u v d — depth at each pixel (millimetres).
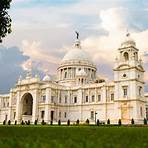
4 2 39312
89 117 137250
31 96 153625
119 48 124562
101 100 135000
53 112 141625
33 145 8031
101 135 16438
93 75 172250
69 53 174875
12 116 155500
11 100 157750
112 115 128375
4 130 24531
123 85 119188
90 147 7941
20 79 152625
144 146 9016
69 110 146125
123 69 120250
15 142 9078
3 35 41125
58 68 175625
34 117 140125
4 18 40656
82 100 142625
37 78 144500
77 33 183625
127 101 116688
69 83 162375
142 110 118188
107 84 133500
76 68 167000
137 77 118562
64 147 7883
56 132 20609
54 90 144875
